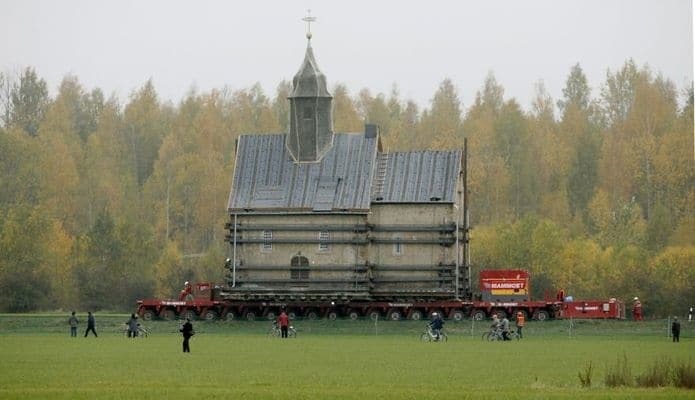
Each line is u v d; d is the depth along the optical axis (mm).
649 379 162250
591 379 169625
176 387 158625
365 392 152875
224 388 157250
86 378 169625
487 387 159500
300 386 159875
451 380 167875
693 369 166125
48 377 170875
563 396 149375
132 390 154625
